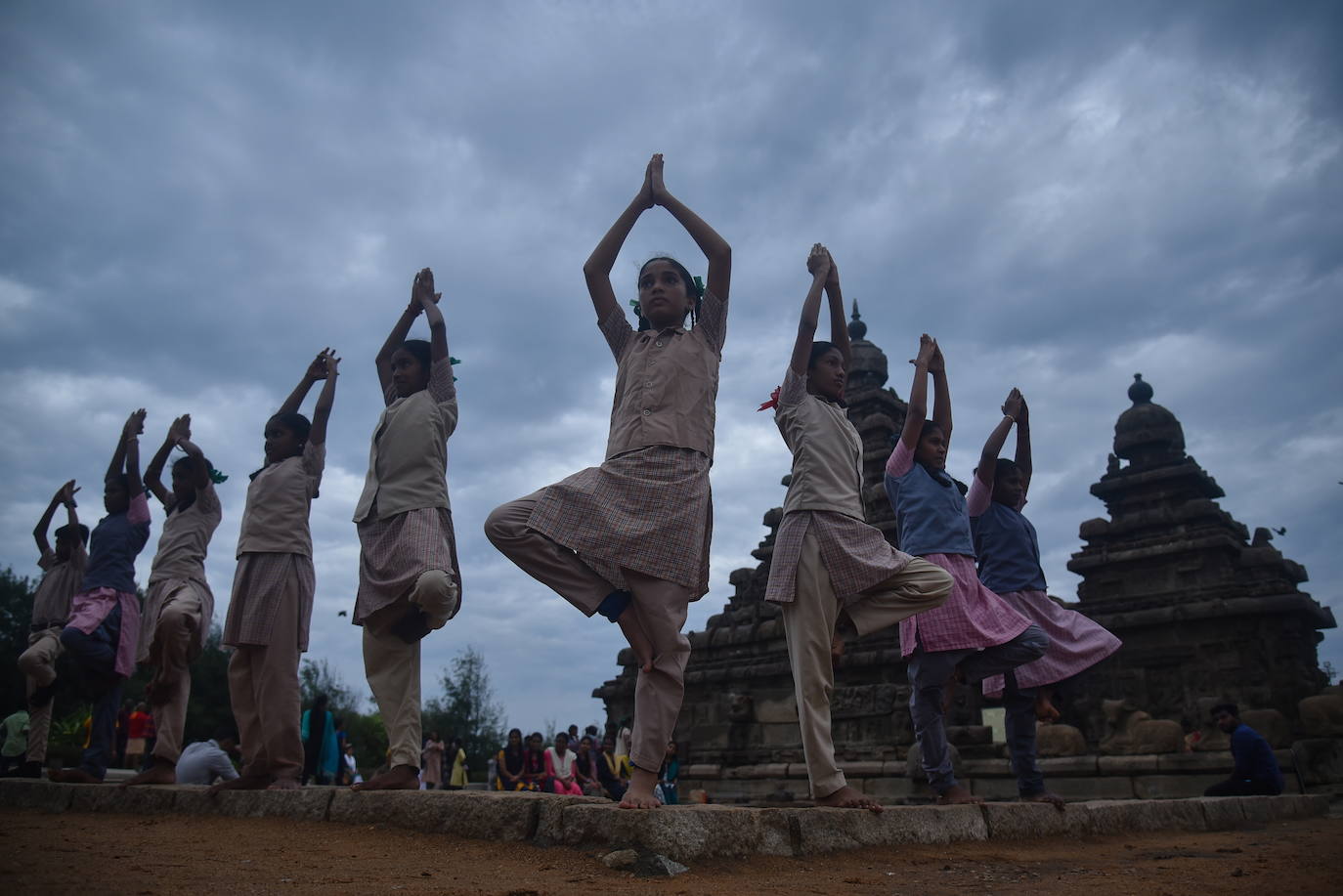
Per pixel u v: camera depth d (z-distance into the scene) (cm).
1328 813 1123
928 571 564
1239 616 1727
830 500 576
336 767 1556
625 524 473
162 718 754
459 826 501
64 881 358
